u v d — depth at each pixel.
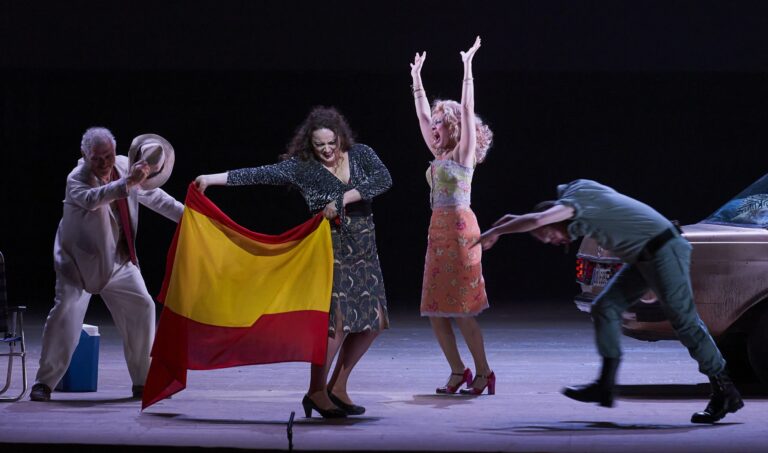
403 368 17.67
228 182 12.70
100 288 13.67
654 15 47.09
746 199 15.22
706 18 46.59
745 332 15.13
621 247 11.76
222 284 12.70
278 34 48.88
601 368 11.95
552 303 27.73
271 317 12.55
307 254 12.54
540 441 10.87
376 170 12.78
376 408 13.33
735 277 13.82
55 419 12.25
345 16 48.88
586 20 47.31
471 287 14.48
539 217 11.60
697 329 11.93
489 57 47.88
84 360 14.73
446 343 14.71
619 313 11.98
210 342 12.64
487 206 48.81
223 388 15.47
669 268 11.69
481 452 10.37
